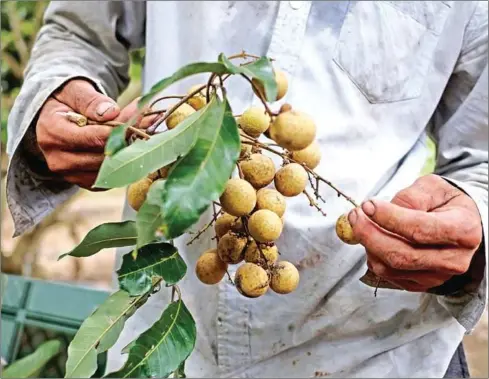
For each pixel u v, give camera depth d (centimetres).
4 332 139
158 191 53
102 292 142
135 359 58
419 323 99
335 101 98
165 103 102
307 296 98
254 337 100
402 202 78
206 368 103
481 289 81
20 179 90
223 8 100
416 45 99
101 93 83
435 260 72
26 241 270
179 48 104
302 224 95
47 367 135
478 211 78
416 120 101
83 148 76
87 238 63
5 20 247
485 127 100
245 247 68
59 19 106
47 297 141
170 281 61
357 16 98
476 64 100
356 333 101
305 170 72
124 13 107
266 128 63
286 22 97
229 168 50
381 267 75
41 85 84
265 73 52
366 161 99
